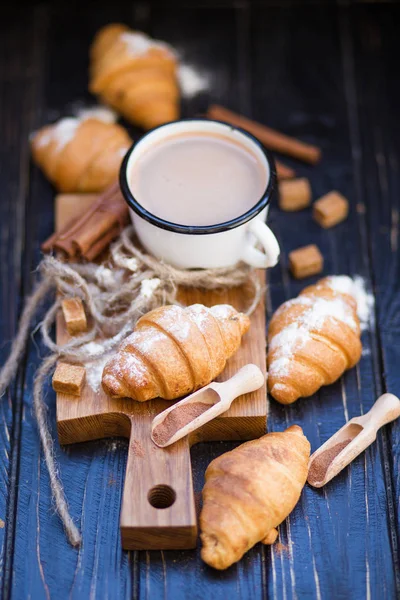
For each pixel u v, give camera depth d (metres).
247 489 0.62
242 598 0.63
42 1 0.90
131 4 0.90
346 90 0.86
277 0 0.90
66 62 0.87
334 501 0.66
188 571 0.63
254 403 0.66
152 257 0.70
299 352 0.68
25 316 0.71
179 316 0.65
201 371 0.65
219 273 0.70
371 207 0.79
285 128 0.84
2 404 0.70
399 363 0.72
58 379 0.66
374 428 0.66
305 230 0.78
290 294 0.75
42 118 0.84
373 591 0.63
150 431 0.65
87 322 0.70
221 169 0.70
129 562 0.64
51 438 0.68
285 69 0.87
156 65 0.83
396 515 0.66
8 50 0.88
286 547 0.64
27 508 0.66
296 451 0.64
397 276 0.76
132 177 0.70
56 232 0.74
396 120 0.84
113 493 0.66
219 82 0.86
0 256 0.77
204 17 0.90
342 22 0.90
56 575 0.64
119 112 0.84
